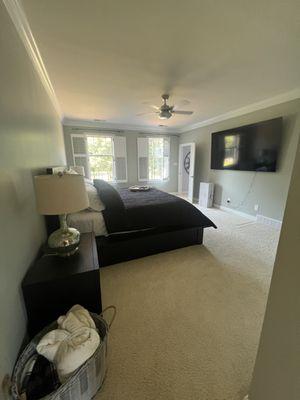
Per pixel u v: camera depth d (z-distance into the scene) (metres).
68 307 1.29
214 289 1.89
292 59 2.09
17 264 1.14
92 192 2.49
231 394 1.05
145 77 2.51
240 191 4.26
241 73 2.42
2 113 1.06
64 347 0.94
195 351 1.28
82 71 2.34
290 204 0.63
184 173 6.59
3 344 0.88
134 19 1.51
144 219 2.45
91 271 1.29
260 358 0.83
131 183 6.11
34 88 1.89
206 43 1.82
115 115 4.47
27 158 1.51
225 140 4.36
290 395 0.68
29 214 1.45
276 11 1.44
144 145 6.02
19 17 1.41
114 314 1.58
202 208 5.00
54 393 0.80
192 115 4.48
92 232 1.99
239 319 1.54
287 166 3.27
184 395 1.05
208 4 1.38
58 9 1.40
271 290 0.75
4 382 0.86
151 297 1.78
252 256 2.52
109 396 1.04
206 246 2.80
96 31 1.65
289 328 0.67
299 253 0.62
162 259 2.45
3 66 1.12
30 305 1.21
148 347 1.31
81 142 5.30
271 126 3.33
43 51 1.92
